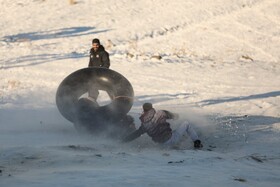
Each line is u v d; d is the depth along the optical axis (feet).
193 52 205.36
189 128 72.64
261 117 97.91
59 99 82.89
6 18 282.36
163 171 50.55
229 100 120.67
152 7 297.33
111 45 217.56
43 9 299.99
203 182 46.11
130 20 271.49
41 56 196.44
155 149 69.82
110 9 296.10
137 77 155.22
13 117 95.96
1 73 161.48
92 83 82.89
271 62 189.67
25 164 54.90
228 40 227.40
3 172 50.21
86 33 247.09
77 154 60.13
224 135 81.46
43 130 84.43
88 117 79.87
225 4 294.05
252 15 271.90
